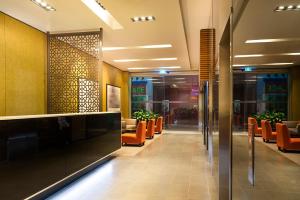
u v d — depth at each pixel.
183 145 8.87
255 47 3.02
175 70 13.53
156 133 12.58
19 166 3.13
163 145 8.87
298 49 1.99
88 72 6.54
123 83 13.52
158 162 6.18
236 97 2.67
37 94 6.20
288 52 2.08
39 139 3.52
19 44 5.59
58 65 6.62
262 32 2.85
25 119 3.27
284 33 2.35
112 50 8.36
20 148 3.16
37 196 3.73
